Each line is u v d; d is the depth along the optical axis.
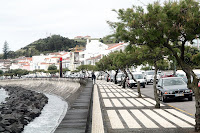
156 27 8.85
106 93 27.88
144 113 13.57
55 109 26.73
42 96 41.44
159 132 9.02
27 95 44.34
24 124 18.00
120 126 10.30
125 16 10.09
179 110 14.13
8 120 17.98
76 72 106.69
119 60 20.11
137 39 9.59
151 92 27.64
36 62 140.75
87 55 106.38
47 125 17.67
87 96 20.12
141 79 35.72
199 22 8.07
